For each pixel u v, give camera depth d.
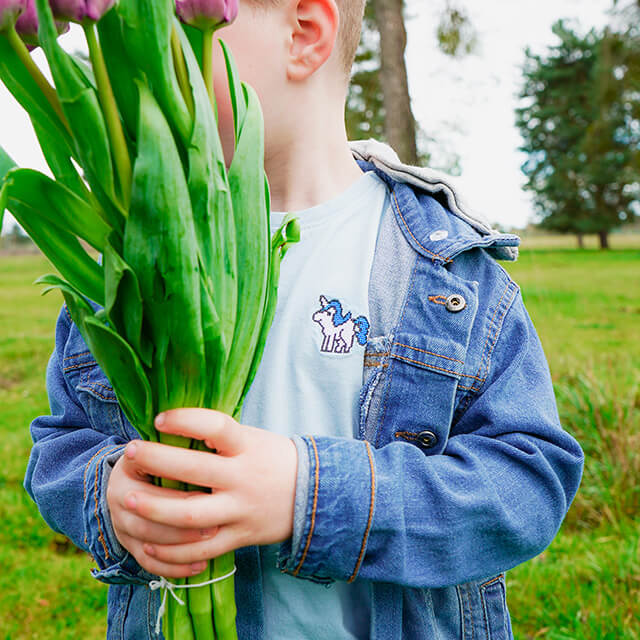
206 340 0.55
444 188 0.86
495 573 0.70
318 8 0.75
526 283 11.86
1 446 3.77
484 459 0.71
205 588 0.61
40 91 0.51
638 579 2.04
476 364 0.76
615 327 7.39
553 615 1.92
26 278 13.30
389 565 0.64
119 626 0.83
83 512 0.73
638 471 2.69
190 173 0.51
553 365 4.35
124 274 0.50
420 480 0.67
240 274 0.59
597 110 23.64
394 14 5.01
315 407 0.77
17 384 5.54
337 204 0.85
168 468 0.56
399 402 0.75
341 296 0.80
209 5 0.51
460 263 0.82
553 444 0.73
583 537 2.45
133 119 0.51
